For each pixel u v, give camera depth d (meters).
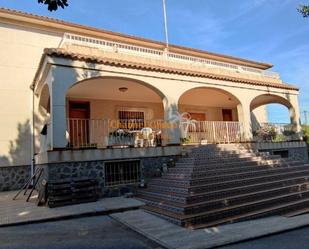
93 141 14.13
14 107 12.87
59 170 9.05
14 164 12.51
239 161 10.75
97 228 6.42
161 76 11.84
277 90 16.06
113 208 7.89
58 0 4.08
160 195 8.47
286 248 4.98
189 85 12.59
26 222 6.76
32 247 5.19
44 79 11.04
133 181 10.41
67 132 10.27
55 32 14.57
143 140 11.65
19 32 13.57
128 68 11.03
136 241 5.52
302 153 16.36
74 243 5.42
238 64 21.25
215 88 13.51
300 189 9.46
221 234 5.75
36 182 11.07
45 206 8.40
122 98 15.18
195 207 7.01
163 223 6.61
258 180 9.34
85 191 8.84
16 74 13.16
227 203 7.54
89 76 10.18
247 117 14.37
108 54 11.64
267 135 15.39
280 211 7.79
